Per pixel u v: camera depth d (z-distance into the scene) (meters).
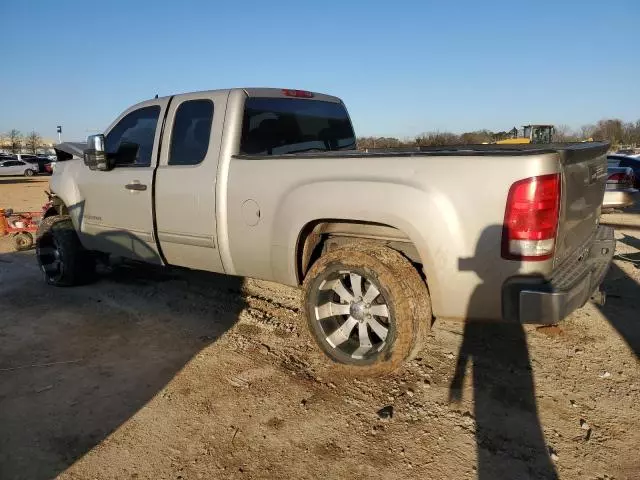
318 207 3.57
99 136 4.96
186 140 4.52
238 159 4.11
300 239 3.81
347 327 3.59
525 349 4.08
